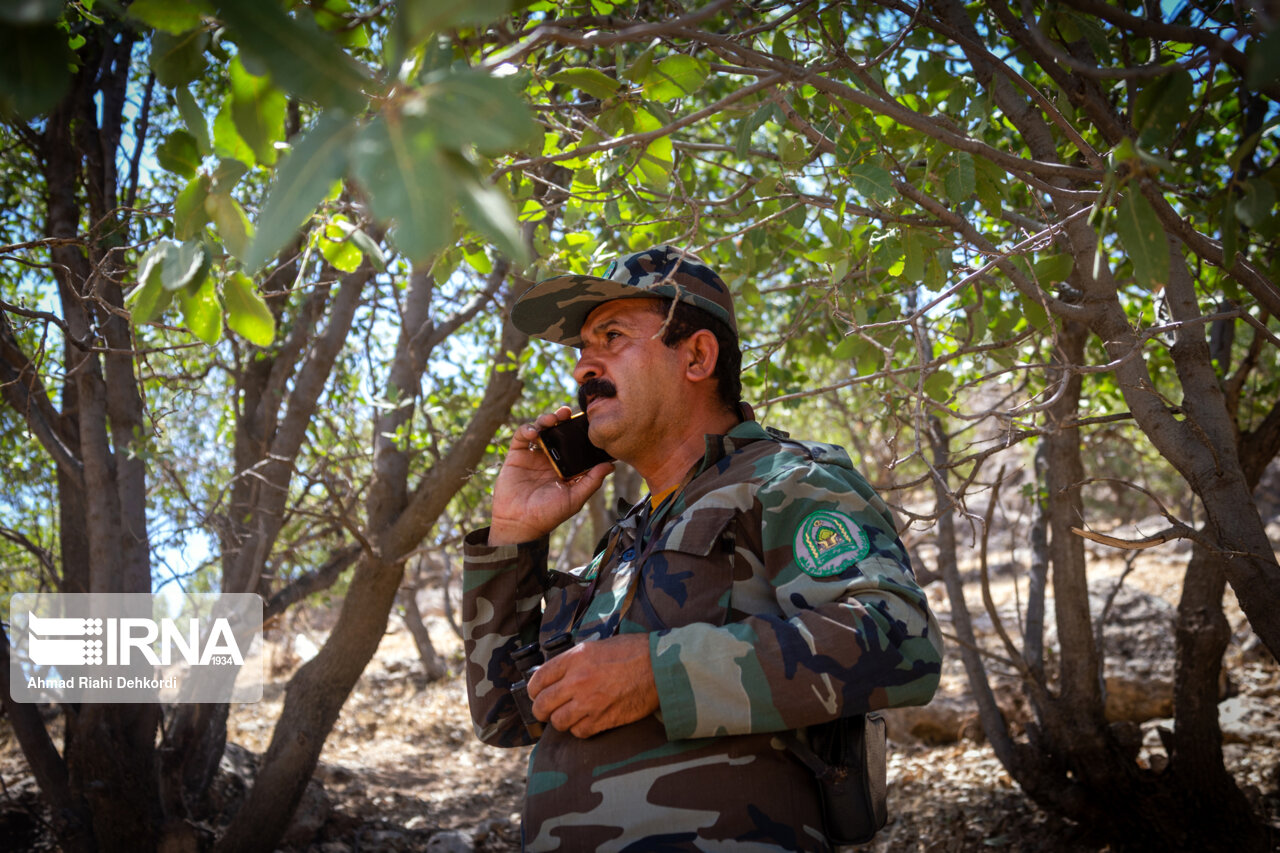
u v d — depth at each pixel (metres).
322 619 10.88
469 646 1.82
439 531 5.90
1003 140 3.02
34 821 4.32
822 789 1.46
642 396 1.73
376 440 4.19
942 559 4.64
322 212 1.92
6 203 4.34
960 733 5.84
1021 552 10.57
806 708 1.29
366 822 4.97
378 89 0.90
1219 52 1.21
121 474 3.83
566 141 2.26
